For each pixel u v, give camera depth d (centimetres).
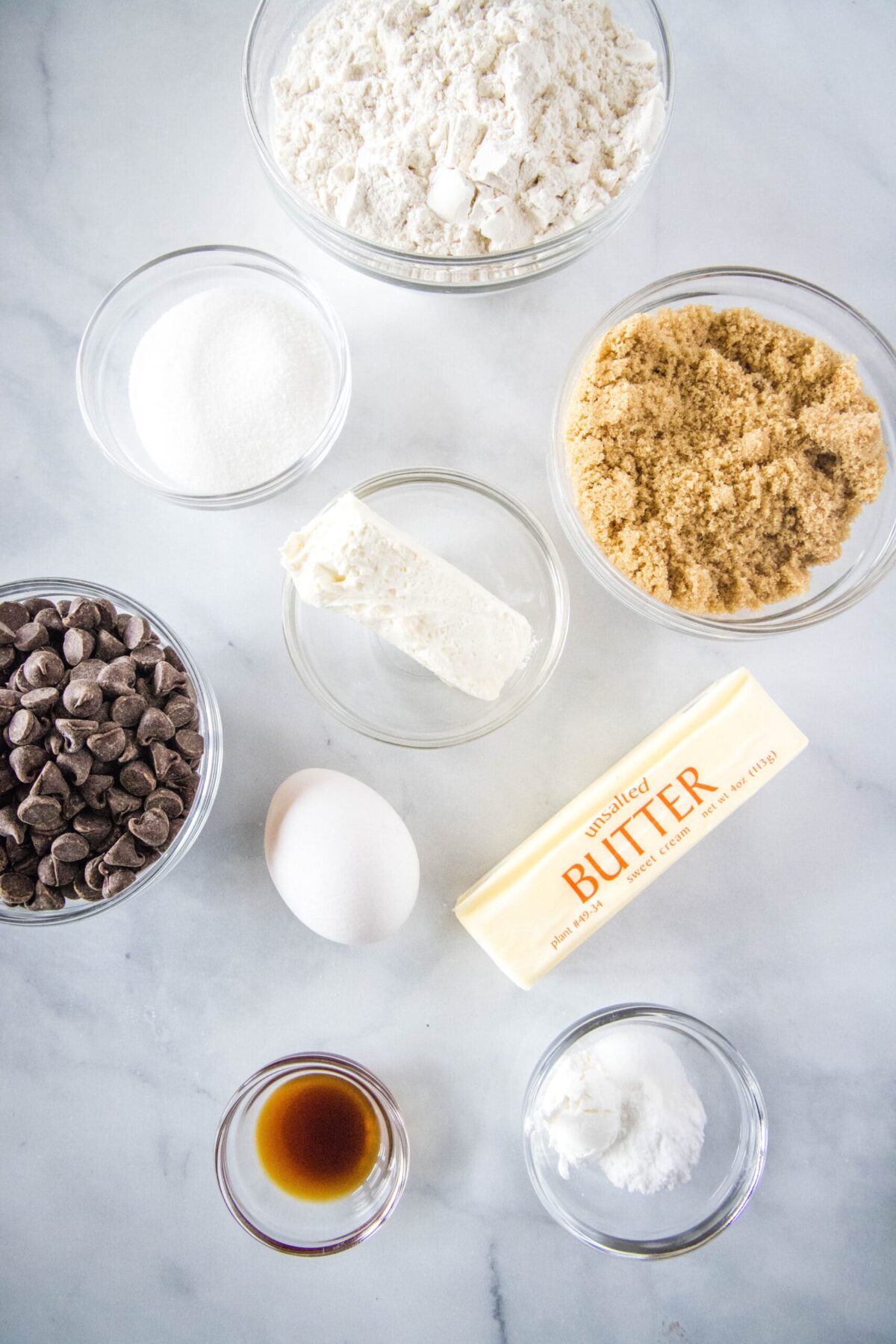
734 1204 43
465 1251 44
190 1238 44
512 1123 45
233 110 44
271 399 42
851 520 42
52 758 39
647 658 45
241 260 44
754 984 45
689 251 45
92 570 44
